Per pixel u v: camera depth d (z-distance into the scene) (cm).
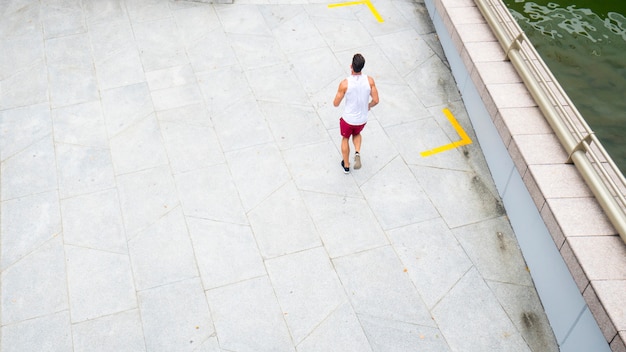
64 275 572
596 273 459
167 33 911
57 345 517
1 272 574
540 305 556
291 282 568
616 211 493
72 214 632
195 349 514
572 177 554
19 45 883
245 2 987
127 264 582
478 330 532
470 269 584
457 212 642
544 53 882
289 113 765
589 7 978
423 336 526
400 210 641
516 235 617
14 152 705
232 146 716
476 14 831
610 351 436
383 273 577
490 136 687
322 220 627
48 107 771
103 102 780
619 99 807
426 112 775
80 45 884
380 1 1003
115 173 679
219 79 821
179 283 566
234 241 605
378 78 831
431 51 891
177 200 648
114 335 525
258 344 518
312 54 873
